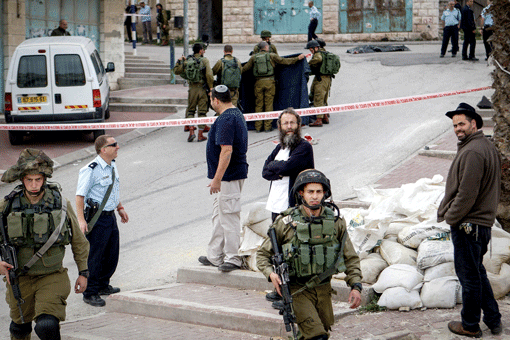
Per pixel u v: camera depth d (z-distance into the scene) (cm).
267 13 8925
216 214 1947
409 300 1570
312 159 1659
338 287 1683
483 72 5144
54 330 1319
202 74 3822
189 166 3478
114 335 1600
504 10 1777
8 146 4056
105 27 5756
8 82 3903
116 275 2125
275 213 1702
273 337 1530
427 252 1625
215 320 1631
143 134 4288
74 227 1430
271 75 3922
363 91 4878
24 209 1352
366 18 8681
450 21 5866
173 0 9338
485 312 1416
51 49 3909
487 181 1364
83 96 3938
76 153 3888
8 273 1339
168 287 1922
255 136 3972
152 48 8306
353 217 1852
